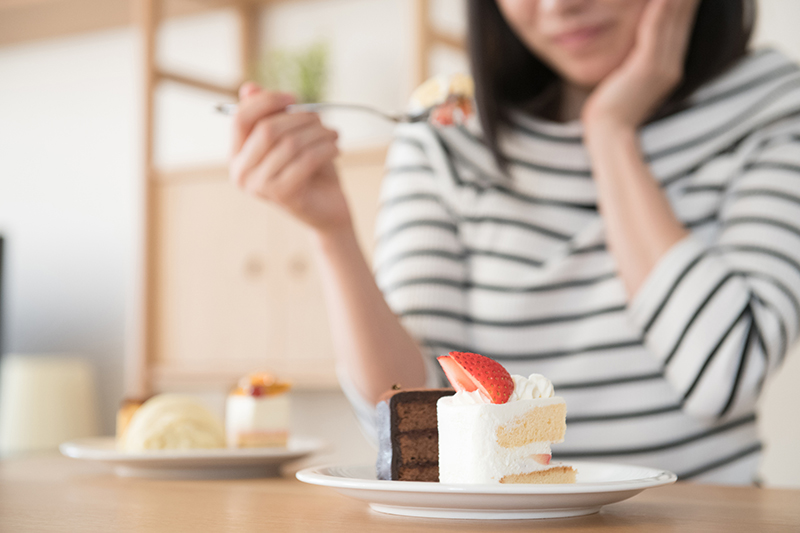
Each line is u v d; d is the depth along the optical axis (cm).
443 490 68
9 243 257
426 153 112
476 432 76
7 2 223
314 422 213
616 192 95
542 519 71
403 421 80
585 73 104
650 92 98
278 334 186
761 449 102
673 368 93
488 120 108
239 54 223
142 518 72
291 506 76
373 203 177
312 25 220
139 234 197
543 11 102
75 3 222
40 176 257
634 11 100
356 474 80
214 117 228
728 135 103
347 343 94
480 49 109
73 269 252
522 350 106
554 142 109
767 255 93
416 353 96
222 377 190
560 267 105
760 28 175
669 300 92
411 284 107
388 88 211
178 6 222
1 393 231
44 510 74
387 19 211
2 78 261
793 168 96
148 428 97
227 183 193
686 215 103
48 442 226
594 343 103
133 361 196
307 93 201
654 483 70
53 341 254
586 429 103
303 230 185
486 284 108
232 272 191
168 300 197
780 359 94
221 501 78
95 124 250
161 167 208
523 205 109
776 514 73
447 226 110
